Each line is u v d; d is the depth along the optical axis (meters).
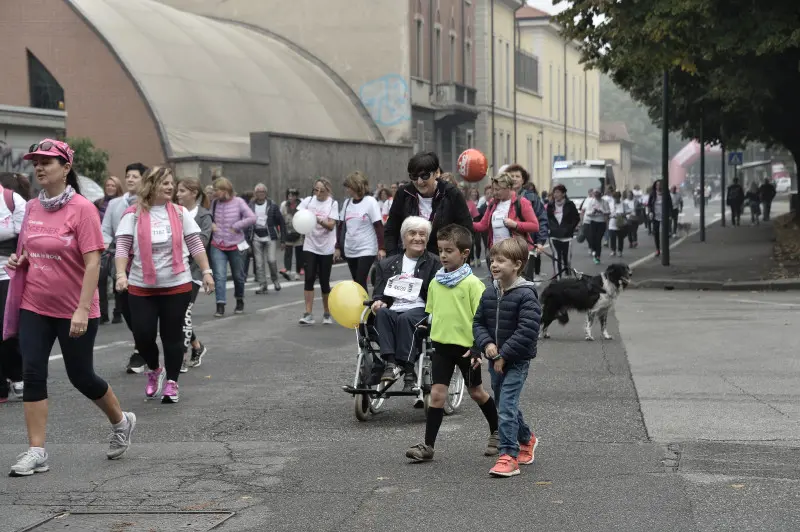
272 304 23.03
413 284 10.68
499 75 80.44
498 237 16.19
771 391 11.95
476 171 16.91
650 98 49.84
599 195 34.94
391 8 58.50
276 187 43.09
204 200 16.34
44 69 42.41
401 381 12.70
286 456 9.23
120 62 41.19
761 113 41.12
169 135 40.62
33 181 25.14
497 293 8.45
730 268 30.23
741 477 8.21
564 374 13.48
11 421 10.98
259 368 14.38
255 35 57.84
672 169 147.25
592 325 18.55
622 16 26.66
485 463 8.88
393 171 56.03
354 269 18.20
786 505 7.42
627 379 13.00
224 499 7.86
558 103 101.38
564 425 10.32
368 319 10.97
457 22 70.44
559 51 102.12
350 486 8.17
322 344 16.72
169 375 11.84
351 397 12.22
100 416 11.18
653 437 9.71
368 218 17.95
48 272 8.76
